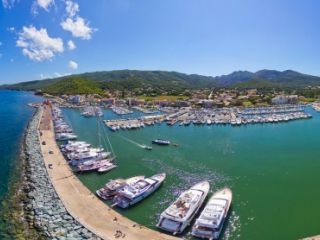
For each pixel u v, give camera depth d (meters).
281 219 47.28
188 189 57.22
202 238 40.19
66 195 52.50
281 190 59.28
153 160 78.62
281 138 111.75
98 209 47.53
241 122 144.50
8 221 44.56
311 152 90.00
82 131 119.75
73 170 67.12
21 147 90.56
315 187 61.09
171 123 139.25
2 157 79.75
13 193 55.12
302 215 48.69
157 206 50.62
